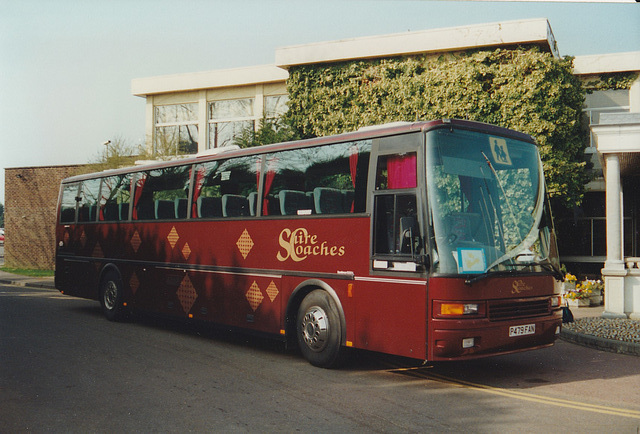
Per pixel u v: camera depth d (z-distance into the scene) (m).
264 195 9.51
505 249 7.38
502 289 7.22
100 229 13.76
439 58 19.53
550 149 18.12
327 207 8.38
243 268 9.73
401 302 7.23
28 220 31.53
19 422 5.75
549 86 18.25
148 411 6.12
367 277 7.68
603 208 20.86
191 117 25.55
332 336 8.10
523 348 7.49
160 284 11.74
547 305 7.79
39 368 8.11
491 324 7.03
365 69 20.50
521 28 18.23
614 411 6.23
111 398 6.61
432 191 7.08
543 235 7.89
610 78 19.64
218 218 10.38
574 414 6.11
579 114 19.52
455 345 6.78
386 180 7.62
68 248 15.01
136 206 12.64
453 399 6.67
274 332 9.07
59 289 15.25
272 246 9.22
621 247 13.88
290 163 9.12
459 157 7.37
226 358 9.00
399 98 19.80
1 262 39.38
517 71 18.36
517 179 7.85
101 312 14.76
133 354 9.20
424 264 6.98
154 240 11.98
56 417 5.91
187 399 6.58
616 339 10.34
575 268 21.12
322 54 20.88
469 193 7.32
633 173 17.62
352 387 7.20
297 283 8.72
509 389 7.20
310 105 21.39
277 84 23.91
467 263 6.95
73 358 8.80
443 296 6.84
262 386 7.21
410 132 7.43
